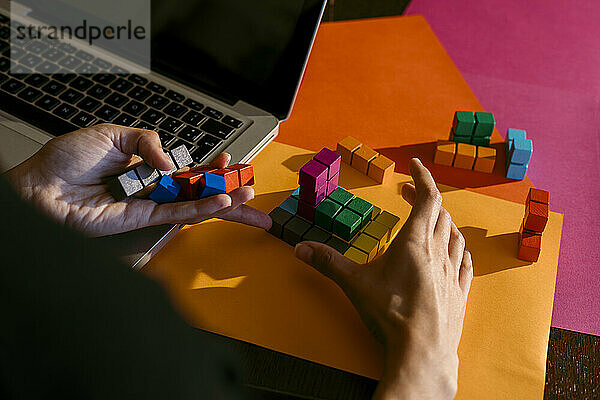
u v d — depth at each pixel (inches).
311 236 25.6
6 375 10.8
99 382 11.3
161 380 12.5
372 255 25.8
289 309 24.3
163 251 25.4
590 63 33.3
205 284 24.7
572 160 29.3
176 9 29.0
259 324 23.9
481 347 23.8
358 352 23.5
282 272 25.2
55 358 10.9
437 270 23.6
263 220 25.9
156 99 28.5
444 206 27.3
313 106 30.5
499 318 24.4
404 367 22.1
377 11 35.1
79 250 11.6
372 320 23.2
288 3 27.6
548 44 34.0
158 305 13.0
